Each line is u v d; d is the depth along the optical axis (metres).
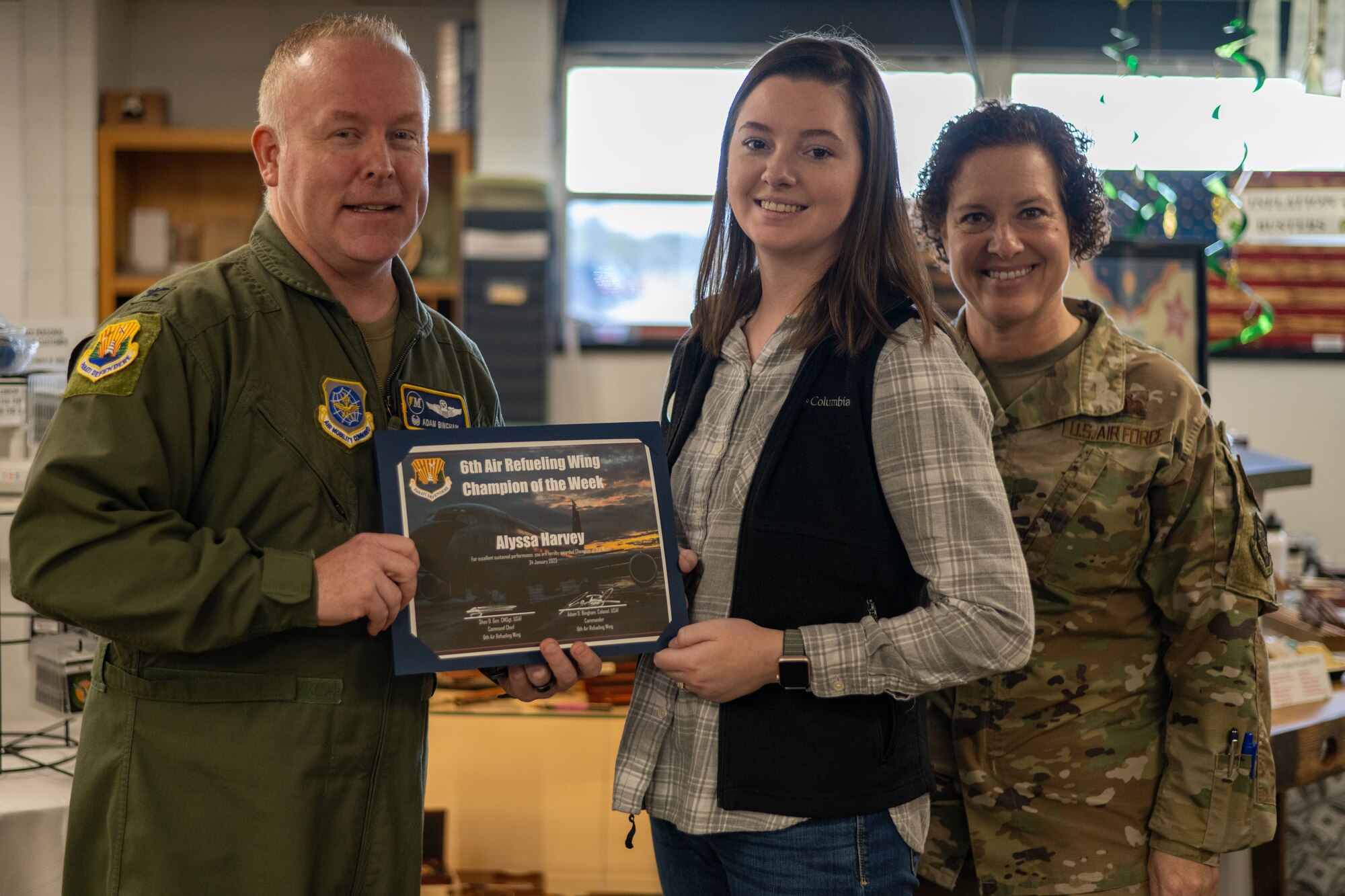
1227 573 1.64
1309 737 2.02
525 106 4.27
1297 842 2.73
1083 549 1.65
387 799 1.44
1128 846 1.67
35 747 2.25
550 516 1.41
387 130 1.45
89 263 4.30
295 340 1.44
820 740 1.33
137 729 1.35
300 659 1.38
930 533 1.30
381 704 1.43
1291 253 4.49
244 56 4.55
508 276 4.09
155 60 4.55
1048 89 4.47
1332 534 4.58
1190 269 2.90
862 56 1.42
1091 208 1.71
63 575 1.26
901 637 1.30
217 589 1.27
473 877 2.22
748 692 1.32
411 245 3.94
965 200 1.68
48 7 4.21
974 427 1.33
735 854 1.36
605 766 2.23
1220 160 4.35
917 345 1.35
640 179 4.52
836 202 1.38
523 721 2.23
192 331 1.37
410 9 4.55
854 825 1.33
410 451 1.39
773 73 1.42
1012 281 1.67
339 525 1.41
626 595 1.41
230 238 4.43
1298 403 4.55
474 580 1.38
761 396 1.42
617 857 2.22
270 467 1.39
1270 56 3.02
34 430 2.25
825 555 1.33
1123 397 1.67
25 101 4.24
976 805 1.70
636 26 4.45
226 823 1.34
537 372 4.11
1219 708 1.62
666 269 4.54
